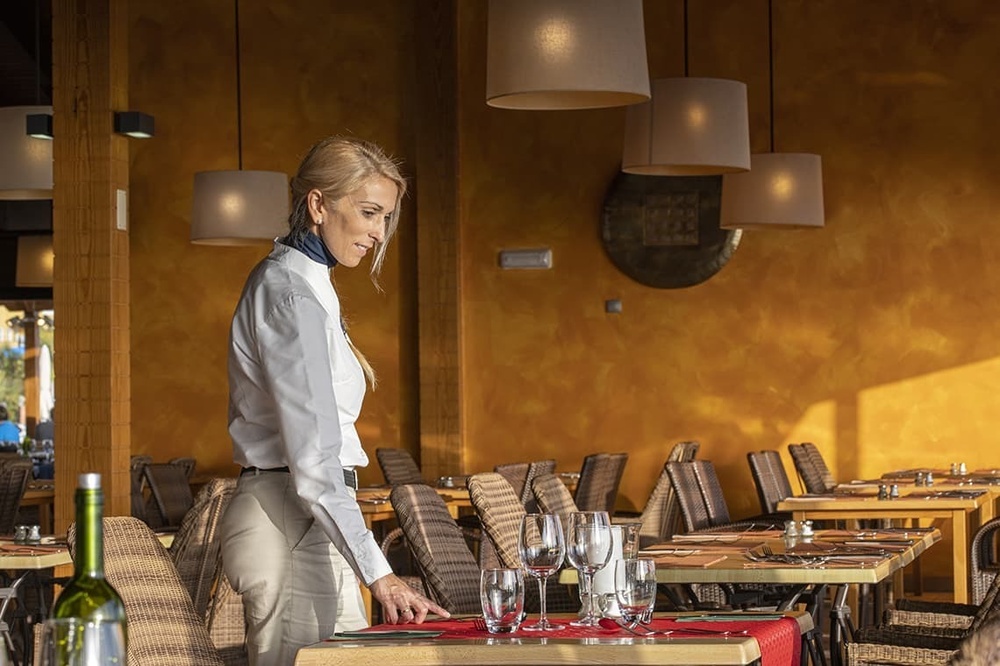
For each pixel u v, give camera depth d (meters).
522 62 6.57
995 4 12.45
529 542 3.47
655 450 13.04
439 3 13.31
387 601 3.36
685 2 11.38
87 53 10.13
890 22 12.62
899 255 12.59
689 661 2.97
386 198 3.60
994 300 12.41
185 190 14.05
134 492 10.95
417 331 13.59
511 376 13.33
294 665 3.12
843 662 5.59
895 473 11.56
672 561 5.23
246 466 3.54
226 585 5.40
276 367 3.38
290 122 13.91
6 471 10.68
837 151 12.72
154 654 3.71
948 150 12.52
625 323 13.12
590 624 3.48
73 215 10.13
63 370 10.12
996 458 12.40
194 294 14.02
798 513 8.77
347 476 3.54
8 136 10.28
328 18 13.83
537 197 13.30
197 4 14.07
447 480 11.84
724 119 8.94
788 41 12.80
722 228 11.77
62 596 1.91
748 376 12.85
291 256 3.56
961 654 2.25
